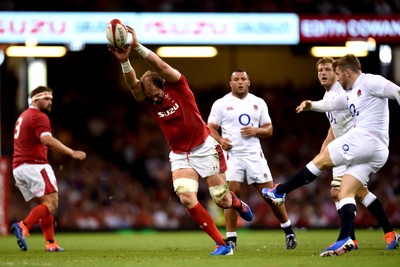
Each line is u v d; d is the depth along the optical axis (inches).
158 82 1186.0
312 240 1851.6
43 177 1448.1
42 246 1715.1
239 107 1486.2
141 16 2583.7
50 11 2559.1
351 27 2642.7
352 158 1151.6
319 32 2640.3
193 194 1206.3
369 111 1157.1
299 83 3816.4
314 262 1048.2
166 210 3029.0
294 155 3575.3
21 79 3496.6
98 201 3056.1
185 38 2603.3
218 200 1237.7
